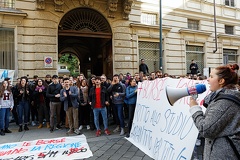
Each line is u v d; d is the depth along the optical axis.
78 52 21.05
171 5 13.74
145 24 12.38
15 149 4.38
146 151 4.04
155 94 4.24
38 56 10.07
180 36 13.97
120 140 5.73
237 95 1.73
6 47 9.80
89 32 11.41
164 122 3.63
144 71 11.88
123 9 11.80
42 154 4.09
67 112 6.55
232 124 1.69
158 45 13.27
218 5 15.98
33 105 7.79
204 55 15.09
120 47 11.83
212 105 1.79
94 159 4.39
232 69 1.92
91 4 11.24
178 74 13.68
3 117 6.56
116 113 6.68
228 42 16.25
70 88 6.53
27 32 9.96
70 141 4.79
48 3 10.35
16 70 9.71
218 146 1.73
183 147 2.90
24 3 9.91
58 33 10.80
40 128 7.37
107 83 7.57
